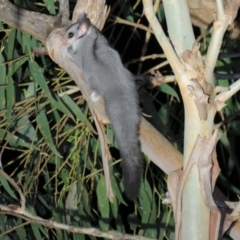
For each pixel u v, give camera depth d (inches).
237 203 189.3
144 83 252.5
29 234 274.7
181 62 174.6
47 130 251.0
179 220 177.2
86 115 257.9
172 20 179.6
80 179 261.0
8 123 259.9
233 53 281.7
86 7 228.1
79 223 259.9
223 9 172.2
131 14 293.7
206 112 174.6
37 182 265.3
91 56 214.2
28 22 224.1
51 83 275.7
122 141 203.8
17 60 260.4
